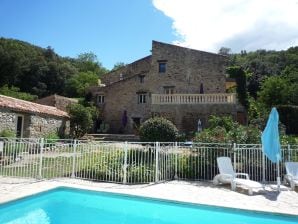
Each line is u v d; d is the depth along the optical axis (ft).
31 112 71.20
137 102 113.91
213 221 25.52
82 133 94.07
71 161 41.81
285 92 141.90
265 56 220.43
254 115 112.98
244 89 106.32
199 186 35.99
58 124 86.43
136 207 29.63
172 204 28.63
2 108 63.31
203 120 94.02
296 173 37.01
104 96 121.49
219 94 93.25
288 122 96.53
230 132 45.44
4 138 43.39
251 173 40.16
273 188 35.35
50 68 203.10
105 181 37.40
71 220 25.11
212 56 105.09
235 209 26.37
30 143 39.88
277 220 25.08
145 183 36.88
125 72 138.51
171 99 96.53
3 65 184.44
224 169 37.50
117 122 116.06
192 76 105.70
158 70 109.29
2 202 25.58
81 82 199.82
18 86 191.83
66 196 32.27
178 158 41.55
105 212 27.55
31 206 28.78
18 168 39.93
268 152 35.58
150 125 48.55
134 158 40.22
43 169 40.73
